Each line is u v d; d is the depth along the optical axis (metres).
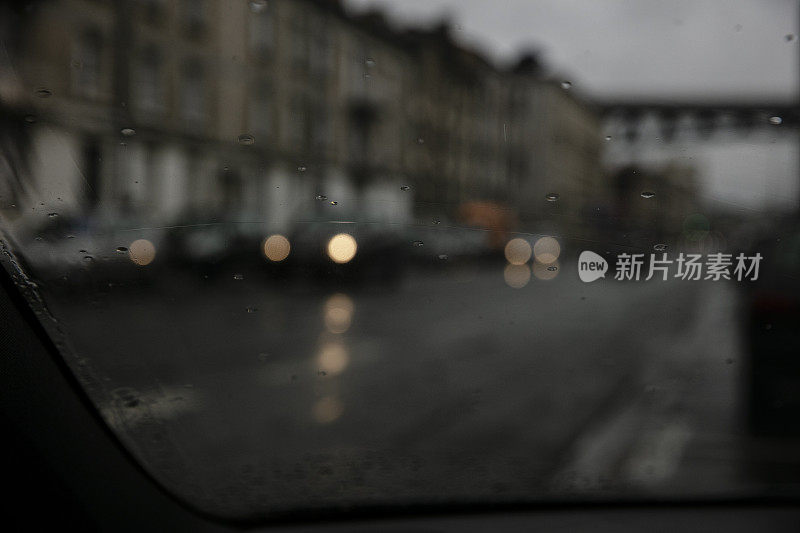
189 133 18.39
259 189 8.14
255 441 3.74
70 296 1.99
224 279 10.26
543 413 4.61
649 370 6.20
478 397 5.18
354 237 10.16
